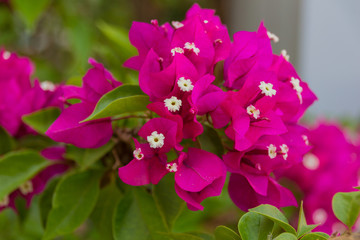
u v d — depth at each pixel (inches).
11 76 16.6
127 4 46.6
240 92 12.5
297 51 54.9
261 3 60.9
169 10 61.2
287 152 12.9
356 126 33.3
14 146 16.3
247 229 12.0
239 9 66.9
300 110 14.0
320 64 54.9
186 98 12.4
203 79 12.1
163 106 12.2
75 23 31.2
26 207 16.8
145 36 13.4
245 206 13.1
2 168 15.1
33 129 16.4
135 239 13.8
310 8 53.7
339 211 12.3
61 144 16.5
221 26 13.8
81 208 14.5
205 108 12.6
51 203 15.5
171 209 13.2
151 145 12.0
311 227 11.8
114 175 14.9
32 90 16.2
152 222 14.0
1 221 21.6
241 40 13.6
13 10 31.3
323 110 55.2
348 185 19.0
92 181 14.8
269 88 12.4
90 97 13.6
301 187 19.5
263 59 13.5
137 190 14.3
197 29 12.8
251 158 12.9
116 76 17.1
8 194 16.1
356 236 11.7
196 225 22.4
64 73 33.5
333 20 54.4
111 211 15.4
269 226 12.1
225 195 21.7
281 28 57.6
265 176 12.9
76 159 14.1
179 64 12.3
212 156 12.4
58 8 31.0
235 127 12.4
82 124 13.3
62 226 14.3
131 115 13.8
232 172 13.1
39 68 31.7
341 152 19.3
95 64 13.7
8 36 32.2
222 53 13.1
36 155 15.6
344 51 55.0
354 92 55.7
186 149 13.1
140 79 12.5
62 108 15.8
